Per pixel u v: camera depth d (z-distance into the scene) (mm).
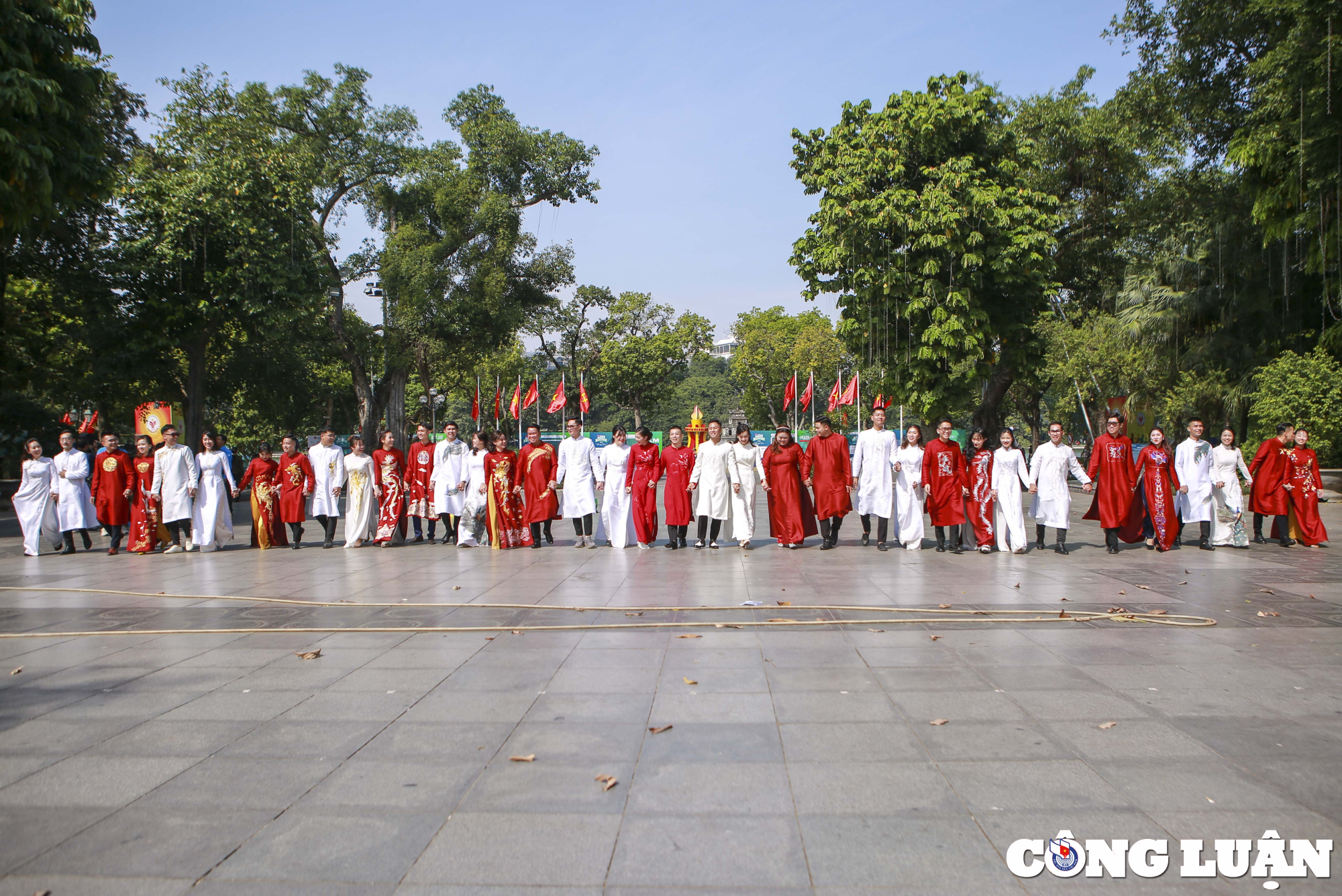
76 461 13422
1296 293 23078
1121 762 3902
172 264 21297
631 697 4941
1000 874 2951
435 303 31531
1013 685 5105
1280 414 20312
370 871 3008
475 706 4824
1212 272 25344
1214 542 12039
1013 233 17531
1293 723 4402
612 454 12609
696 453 12469
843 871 2980
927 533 14938
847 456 12164
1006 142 18609
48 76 14195
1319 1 16281
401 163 32219
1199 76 20547
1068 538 13766
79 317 23125
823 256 18641
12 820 3438
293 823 3385
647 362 62344
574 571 10148
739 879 2926
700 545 12469
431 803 3555
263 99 27812
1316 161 17453
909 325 18609
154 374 24484
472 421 73000
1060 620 6922
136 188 21203
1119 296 28391
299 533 13547
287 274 22406
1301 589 8406
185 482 13039
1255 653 5832
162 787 3746
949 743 4160
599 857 3088
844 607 7551
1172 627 6648
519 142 33438
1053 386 29984
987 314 18469
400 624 7094
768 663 5648
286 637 6648
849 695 4941
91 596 8789
